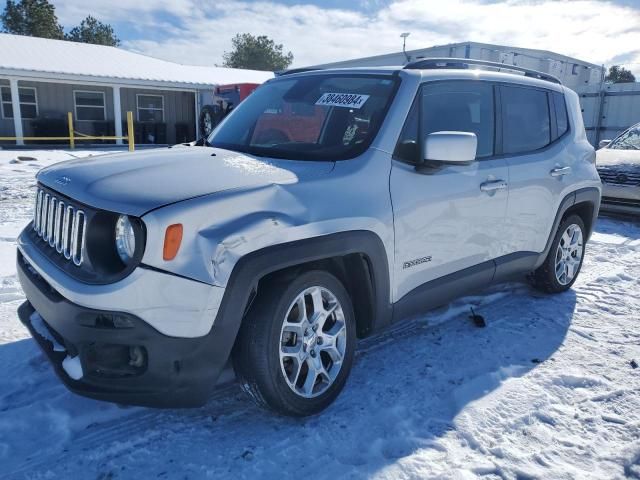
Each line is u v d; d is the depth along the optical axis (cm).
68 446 271
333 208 292
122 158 321
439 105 368
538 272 491
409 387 332
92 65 2309
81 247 260
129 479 250
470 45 1712
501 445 276
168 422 293
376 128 333
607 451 273
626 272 580
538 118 461
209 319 250
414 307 353
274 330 275
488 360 369
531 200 434
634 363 364
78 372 260
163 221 241
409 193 332
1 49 2241
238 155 331
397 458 265
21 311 327
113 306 240
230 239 253
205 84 2412
